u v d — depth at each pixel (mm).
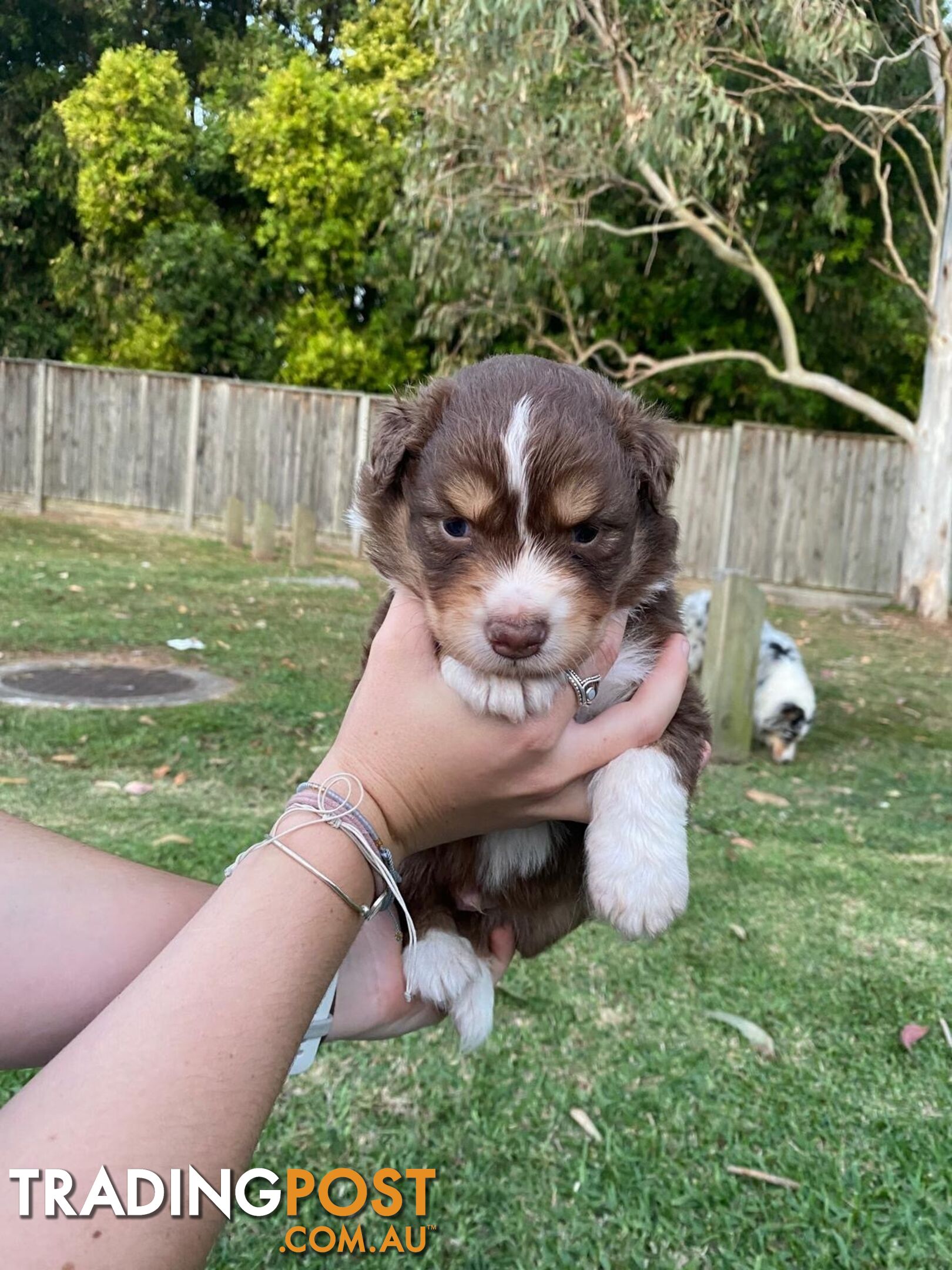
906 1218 1761
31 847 1195
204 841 3016
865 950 2754
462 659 1335
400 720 1171
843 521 10305
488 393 1553
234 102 15641
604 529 1505
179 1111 760
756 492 10453
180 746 4004
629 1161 1860
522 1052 2170
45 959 1098
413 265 10750
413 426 1628
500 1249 1650
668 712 1509
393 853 1160
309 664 5570
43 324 15445
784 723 4691
